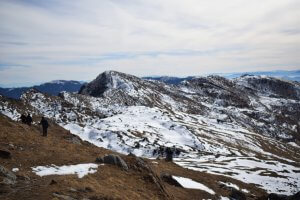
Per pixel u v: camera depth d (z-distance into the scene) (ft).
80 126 389.80
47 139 121.19
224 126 622.95
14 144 100.73
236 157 328.90
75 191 71.46
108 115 564.71
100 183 84.99
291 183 228.84
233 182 179.01
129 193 86.53
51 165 89.71
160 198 95.71
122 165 104.78
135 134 383.86
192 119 615.16
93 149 130.21
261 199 155.53
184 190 125.29
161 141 373.61
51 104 513.45
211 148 399.24
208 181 154.51
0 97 405.59
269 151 507.71
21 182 71.67
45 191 67.26
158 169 147.64
